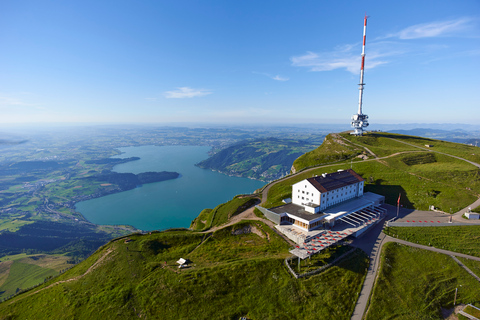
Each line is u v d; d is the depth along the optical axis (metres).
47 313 59.88
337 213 87.88
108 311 57.72
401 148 166.38
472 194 99.56
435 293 60.75
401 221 89.69
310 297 58.22
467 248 72.88
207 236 86.81
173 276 65.69
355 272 65.12
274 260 67.75
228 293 60.16
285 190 124.06
